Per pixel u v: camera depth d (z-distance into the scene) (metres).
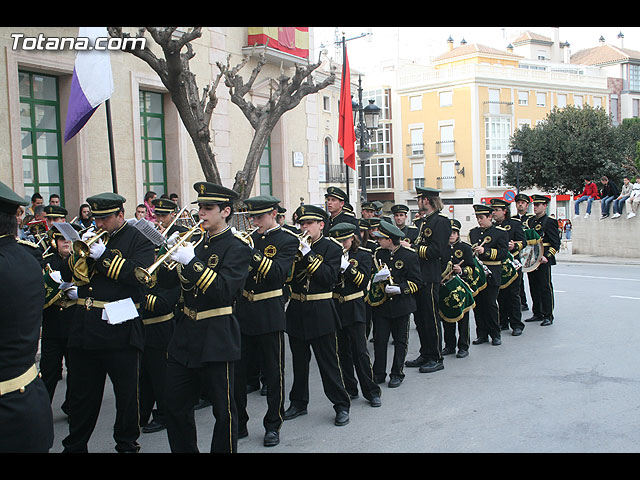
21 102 12.64
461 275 8.80
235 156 17.38
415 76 48.94
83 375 5.05
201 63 16.16
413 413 6.30
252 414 6.52
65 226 4.75
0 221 3.34
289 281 6.17
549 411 6.16
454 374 7.73
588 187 23.47
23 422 3.24
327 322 6.04
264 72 18.52
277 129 19.42
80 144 13.23
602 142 37.28
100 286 5.06
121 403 5.11
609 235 22.27
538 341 9.37
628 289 14.34
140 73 14.51
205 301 4.63
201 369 4.60
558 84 49.75
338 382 6.08
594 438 5.41
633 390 6.72
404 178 50.00
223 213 4.71
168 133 15.69
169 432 4.65
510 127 47.62
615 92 59.25
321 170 21.33
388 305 7.23
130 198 14.30
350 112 13.23
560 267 20.05
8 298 3.21
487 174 46.88
